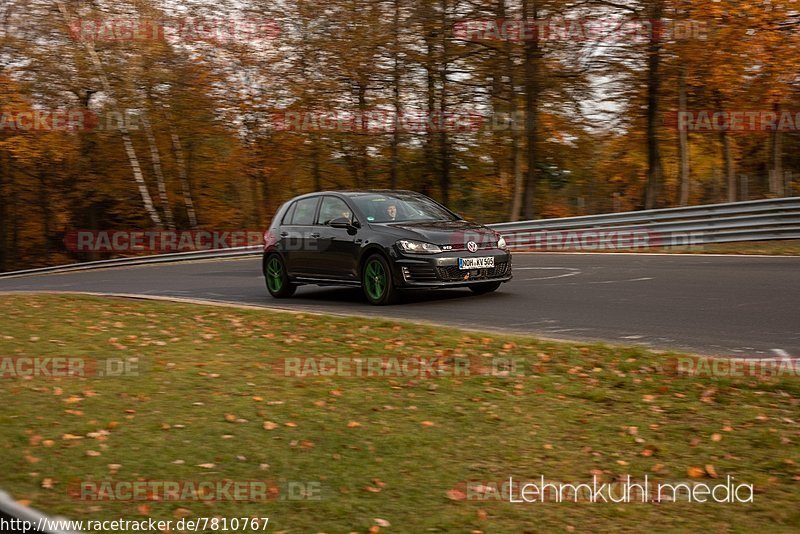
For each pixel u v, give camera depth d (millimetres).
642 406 5996
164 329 8977
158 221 36781
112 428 5551
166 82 34125
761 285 11836
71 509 4375
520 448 5273
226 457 5102
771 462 4934
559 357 7281
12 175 39875
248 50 33406
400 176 34781
